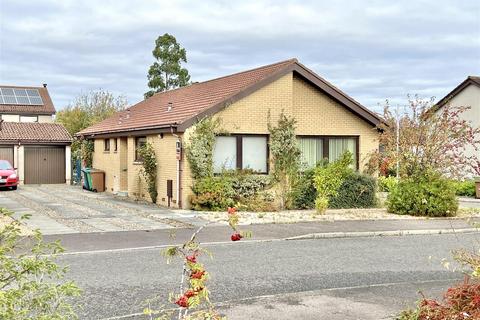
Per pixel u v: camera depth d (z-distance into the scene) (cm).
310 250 1255
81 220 1703
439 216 1878
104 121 3359
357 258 1160
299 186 2073
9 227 466
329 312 750
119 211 1955
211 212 1917
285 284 916
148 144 2272
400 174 2103
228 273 995
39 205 2162
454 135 2053
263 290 875
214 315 446
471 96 3484
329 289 880
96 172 2947
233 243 1335
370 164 2170
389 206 1969
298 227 1592
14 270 454
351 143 2275
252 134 2084
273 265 1073
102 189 2956
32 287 432
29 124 3822
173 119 2100
